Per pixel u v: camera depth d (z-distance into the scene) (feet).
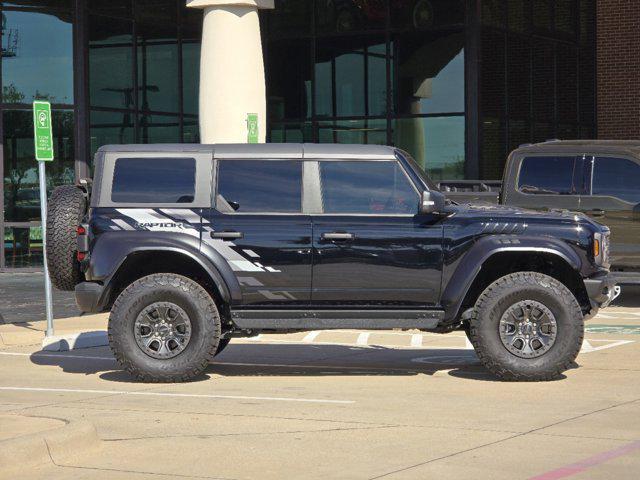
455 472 25.82
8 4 90.48
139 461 27.25
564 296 38.88
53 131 91.86
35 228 91.25
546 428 30.83
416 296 39.88
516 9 103.55
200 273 41.47
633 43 116.37
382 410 33.86
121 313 39.45
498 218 39.81
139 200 40.22
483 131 98.12
